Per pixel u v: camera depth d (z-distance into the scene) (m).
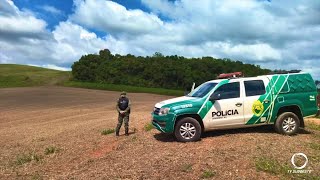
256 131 11.72
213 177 7.23
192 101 10.78
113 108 32.19
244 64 95.25
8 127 20.56
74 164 9.57
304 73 11.64
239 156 8.56
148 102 40.06
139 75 110.00
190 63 100.75
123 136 12.94
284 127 11.20
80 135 14.52
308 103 11.47
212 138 10.84
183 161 8.38
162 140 11.23
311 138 10.70
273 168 7.56
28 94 57.31
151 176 7.50
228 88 11.08
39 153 11.55
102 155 10.21
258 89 11.20
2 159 11.14
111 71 111.00
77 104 38.88
